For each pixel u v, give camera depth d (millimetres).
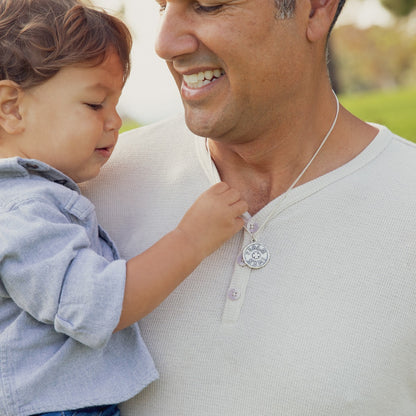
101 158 1890
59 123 1771
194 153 1871
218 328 1625
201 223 1662
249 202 1776
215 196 1697
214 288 1666
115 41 1837
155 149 1953
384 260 1591
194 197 1801
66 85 1756
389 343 1556
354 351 1552
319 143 1729
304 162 1723
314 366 1551
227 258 1689
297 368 1556
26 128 1771
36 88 1743
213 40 1508
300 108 1663
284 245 1645
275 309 1599
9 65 1726
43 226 1571
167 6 1554
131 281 1574
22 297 1565
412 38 19031
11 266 1553
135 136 2043
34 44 1720
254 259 1641
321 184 1683
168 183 1855
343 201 1660
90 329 1510
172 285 1617
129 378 1633
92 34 1776
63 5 1812
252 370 1578
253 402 1571
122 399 1607
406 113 9875
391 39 19078
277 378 1562
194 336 1642
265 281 1625
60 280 1533
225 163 1815
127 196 1897
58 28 1741
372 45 19172
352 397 1541
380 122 9398
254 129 1641
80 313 1508
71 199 1729
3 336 1611
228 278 1667
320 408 1544
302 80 1633
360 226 1628
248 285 1632
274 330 1586
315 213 1658
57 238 1587
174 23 1543
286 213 1675
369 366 1548
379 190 1666
